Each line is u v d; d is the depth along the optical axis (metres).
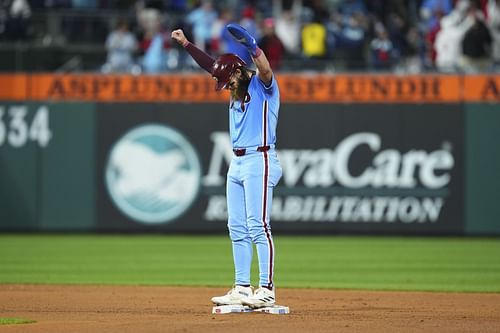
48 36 78.25
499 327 29.08
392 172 71.56
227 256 59.00
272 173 31.58
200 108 72.19
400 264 54.88
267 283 31.88
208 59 32.91
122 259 57.28
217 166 72.19
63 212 72.19
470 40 72.62
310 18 81.38
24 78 72.38
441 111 71.19
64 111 72.19
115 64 75.06
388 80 71.44
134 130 72.38
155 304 36.00
